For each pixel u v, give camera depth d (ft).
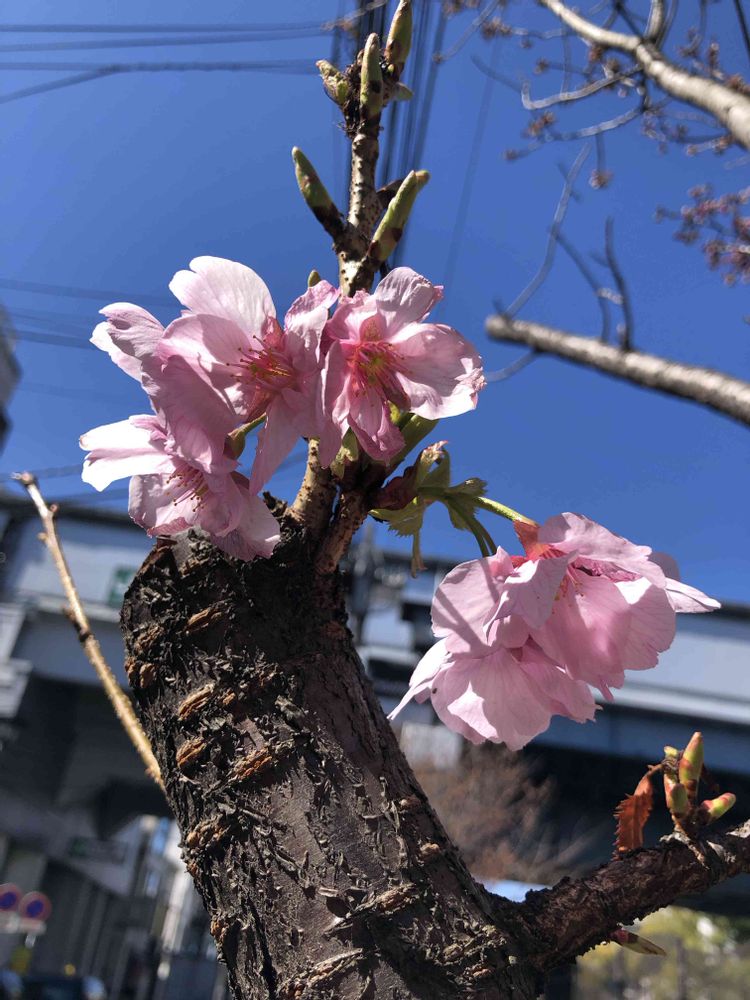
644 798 0.51
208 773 0.45
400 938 0.40
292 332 0.46
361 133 0.62
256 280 0.48
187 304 0.48
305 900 0.41
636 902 0.46
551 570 0.47
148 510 0.51
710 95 1.69
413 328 0.47
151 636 0.49
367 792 0.44
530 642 0.52
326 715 0.46
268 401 0.45
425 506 0.53
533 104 2.50
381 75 0.62
